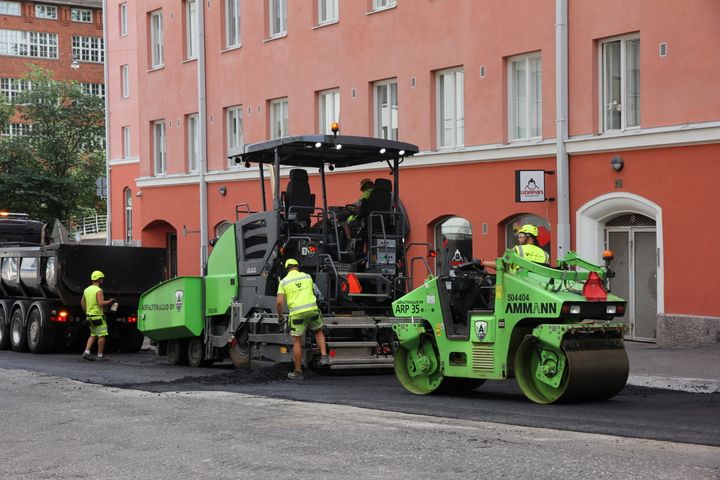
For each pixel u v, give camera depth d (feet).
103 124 208.13
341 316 55.16
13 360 70.74
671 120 65.26
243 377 53.01
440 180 81.82
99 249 77.97
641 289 68.69
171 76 115.34
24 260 81.30
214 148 108.47
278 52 99.04
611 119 69.92
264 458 30.19
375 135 88.99
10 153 197.67
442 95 82.99
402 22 84.94
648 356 58.49
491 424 35.35
